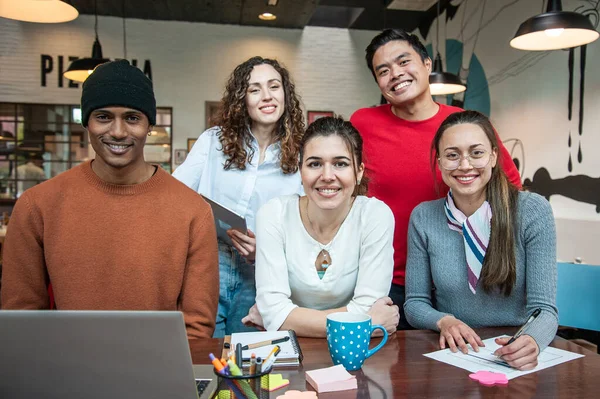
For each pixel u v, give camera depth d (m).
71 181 1.45
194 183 2.28
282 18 7.60
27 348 0.85
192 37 7.89
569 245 4.54
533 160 5.14
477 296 1.64
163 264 1.47
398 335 1.53
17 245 1.41
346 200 1.58
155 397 0.89
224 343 1.36
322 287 1.61
